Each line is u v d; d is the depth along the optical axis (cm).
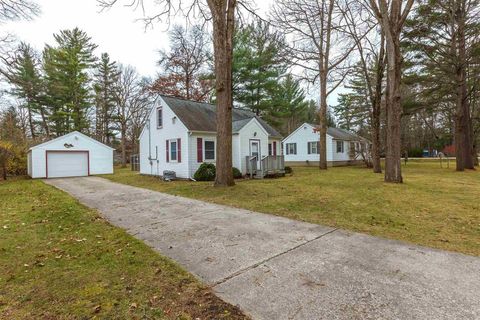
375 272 314
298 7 1716
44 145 1869
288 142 2923
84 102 3094
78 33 3005
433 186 991
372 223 536
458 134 1748
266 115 2741
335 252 378
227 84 1012
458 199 751
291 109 3206
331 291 273
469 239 436
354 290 274
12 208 741
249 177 1470
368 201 738
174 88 2711
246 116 1988
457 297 258
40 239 455
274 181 1234
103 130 3441
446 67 1698
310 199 774
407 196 798
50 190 1106
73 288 284
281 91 3050
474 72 1664
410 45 1717
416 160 3294
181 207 709
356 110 3522
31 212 679
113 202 803
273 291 275
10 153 1748
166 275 313
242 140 1556
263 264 341
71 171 1980
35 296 270
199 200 806
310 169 2064
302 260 351
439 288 275
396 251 380
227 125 1024
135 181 1458
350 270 320
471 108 2369
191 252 387
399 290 272
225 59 1002
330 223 535
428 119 3759
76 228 522
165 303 255
